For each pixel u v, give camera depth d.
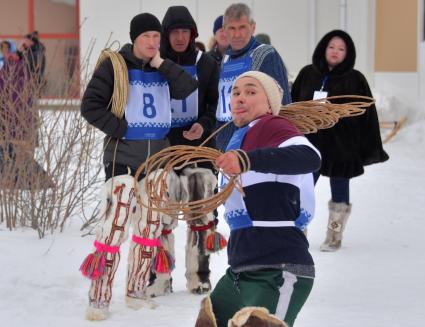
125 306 8.54
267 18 33.62
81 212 12.74
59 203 11.73
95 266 7.99
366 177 19.02
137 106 8.31
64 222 11.80
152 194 6.03
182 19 9.19
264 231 5.69
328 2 33.34
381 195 16.48
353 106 6.36
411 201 15.81
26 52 11.93
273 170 5.39
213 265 10.38
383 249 11.73
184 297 9.00
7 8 36.16
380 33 30.31
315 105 6.34
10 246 10.80
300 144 5.56
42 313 8.30
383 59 30.33
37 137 11.80
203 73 9.35
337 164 11.51
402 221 13.90
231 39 9.63
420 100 28.66
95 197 12.09
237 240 5.76
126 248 11.00
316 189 17.06
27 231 11.73
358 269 10.48
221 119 9.65
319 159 5.56
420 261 10.95
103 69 8.27
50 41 36.03
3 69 11.89
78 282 9.48
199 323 5.86
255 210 5.71
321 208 14.92
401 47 29.56
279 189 5.73
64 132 11.76
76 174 11.78
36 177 11.76
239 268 5.71
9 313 8.26
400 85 29.50
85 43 33.59
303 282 5.65
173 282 9.76
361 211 14.80
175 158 6.00
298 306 5.65
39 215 11.76
